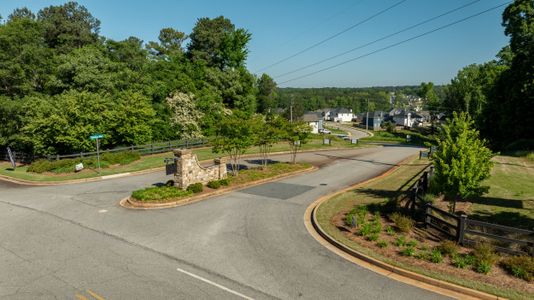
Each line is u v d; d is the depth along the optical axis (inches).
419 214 586.2
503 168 1037.2
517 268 392.8
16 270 431.8
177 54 2600.9
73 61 1412.4
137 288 386.0
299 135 1194.6
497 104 1878.7
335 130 4252.0
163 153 1481.3
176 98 1766.7
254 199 772.6
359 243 494.6
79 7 2502.5
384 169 1154.0
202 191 813.2
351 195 770.2
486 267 398.9
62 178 1022.4
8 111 1381.6
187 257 468.4
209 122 1887.3
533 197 706.2
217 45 2450.8
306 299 361.1
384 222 576.4
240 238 537.6
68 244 517.7
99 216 656.4
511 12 1686.8
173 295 370.9
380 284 390.6
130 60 1699.1
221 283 396.8
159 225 602.2
